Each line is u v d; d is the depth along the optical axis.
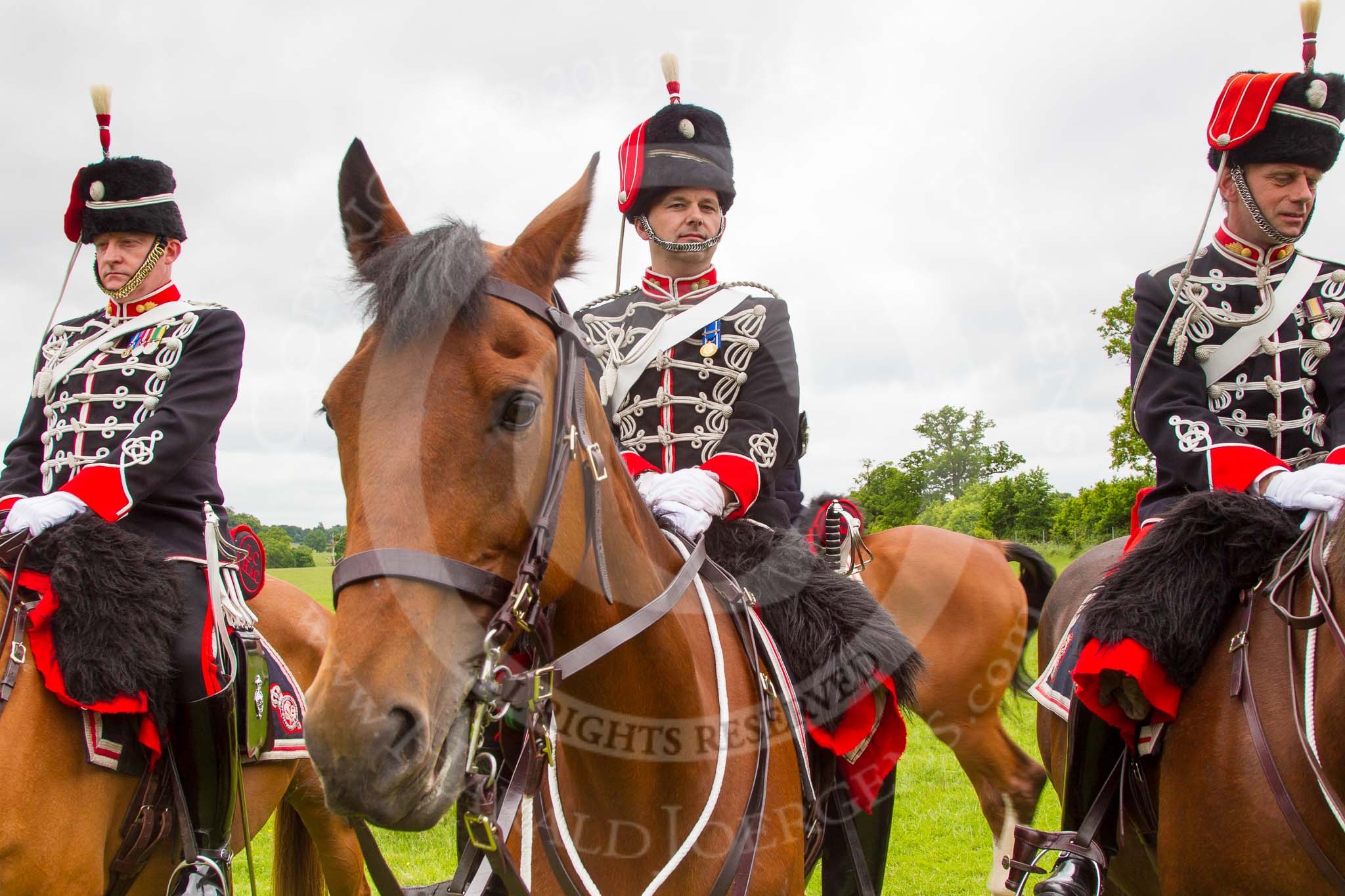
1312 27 2.92
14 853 2.77
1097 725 2.85
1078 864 2.76
